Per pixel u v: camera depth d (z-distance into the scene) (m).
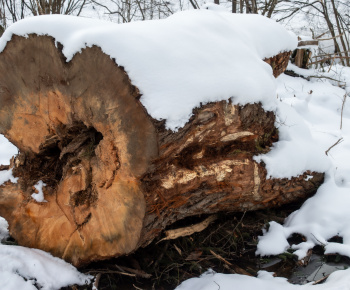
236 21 2.87
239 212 2.78
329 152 3.44
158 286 2.23
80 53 1.93
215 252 2.46
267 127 2.57
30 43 2.11
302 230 2.62
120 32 1.89
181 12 2.41
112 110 1.90
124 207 2.02
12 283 2.03
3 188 2.47
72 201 2.21
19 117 2.35
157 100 1.82
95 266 2.34
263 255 2.47
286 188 2.69
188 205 2.31
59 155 2.45
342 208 2.66
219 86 2.05
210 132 2.13
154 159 1.85
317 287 2.08
